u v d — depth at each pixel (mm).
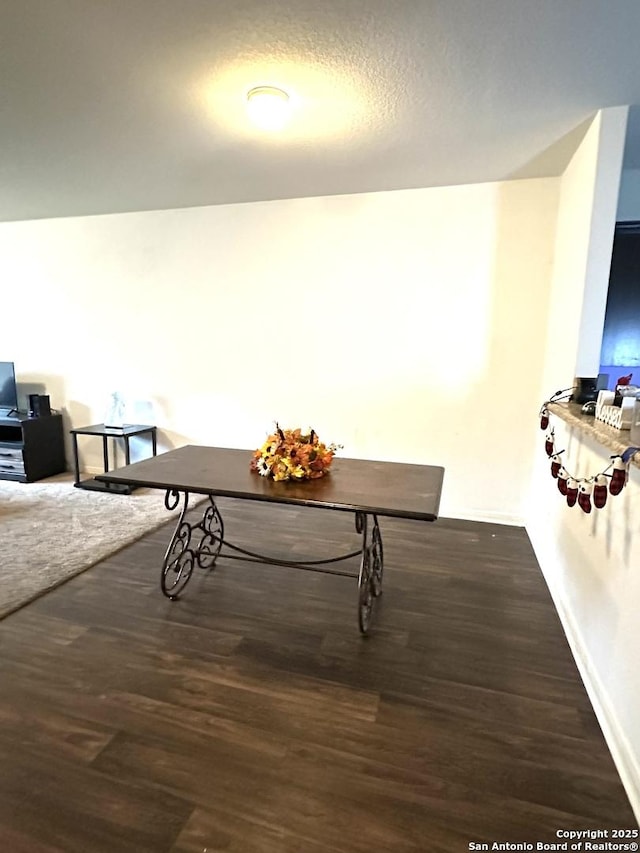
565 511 2410
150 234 4086
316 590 2512
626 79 1978
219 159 2873
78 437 4668
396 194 3449
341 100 2170
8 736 1529
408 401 3656
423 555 2959
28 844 1200
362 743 1527
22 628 2121
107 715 1627
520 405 3418
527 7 1565
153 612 2273
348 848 1201
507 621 2246
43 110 2295
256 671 1867
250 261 3863
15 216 4258
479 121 2357
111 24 1676
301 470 2162
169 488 2115
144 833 1229
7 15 1627
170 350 4223
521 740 1546
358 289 3639
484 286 3365
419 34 1714
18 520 3389
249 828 1247
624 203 2918
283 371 3930
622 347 2936
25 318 4621
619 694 1522
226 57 1867
